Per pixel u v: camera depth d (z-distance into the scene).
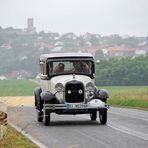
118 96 75.81
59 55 35.06
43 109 34.16
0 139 24.86
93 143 24.28
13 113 46.53
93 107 33.38
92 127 31.78
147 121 36.03
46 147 23.39
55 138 26.72
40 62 36.22
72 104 33.50
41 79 36.56
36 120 38.22
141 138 25.81
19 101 72.44
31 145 23.92
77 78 34.06
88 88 33.94
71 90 33.75
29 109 53.56
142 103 59.03
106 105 33.47
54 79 34.34
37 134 28.67
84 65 34.69
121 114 43.56
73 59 34.66
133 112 46.44
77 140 25.61
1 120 31.45
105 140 25.28
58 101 33.94
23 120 38.41
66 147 23.22
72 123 34.84
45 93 33.91
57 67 34.78
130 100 63.69
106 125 33.00
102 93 34.22
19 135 27.53
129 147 22.66
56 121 36.69
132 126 32.22
